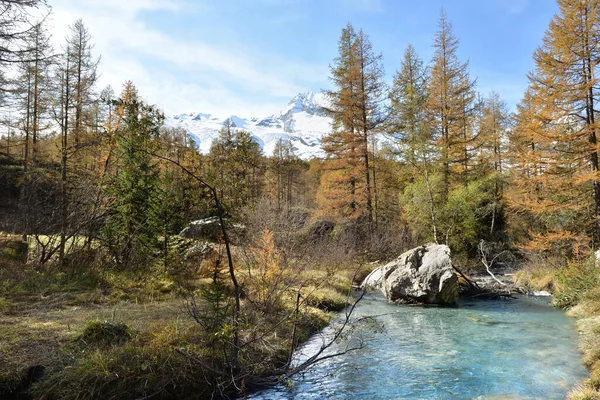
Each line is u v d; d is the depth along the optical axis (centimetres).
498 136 2820
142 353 532
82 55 2253
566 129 1541
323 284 1288
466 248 2212
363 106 2400
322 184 2517
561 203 1625
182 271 1074
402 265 1390
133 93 1459
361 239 2123
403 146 2222
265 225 1338
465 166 2502
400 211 2636
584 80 1491
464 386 571
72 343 554
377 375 621
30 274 943
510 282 1703
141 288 974
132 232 1180
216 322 586
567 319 1021
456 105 2417
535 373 620
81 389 462
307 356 711
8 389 451
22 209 1271
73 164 1739
